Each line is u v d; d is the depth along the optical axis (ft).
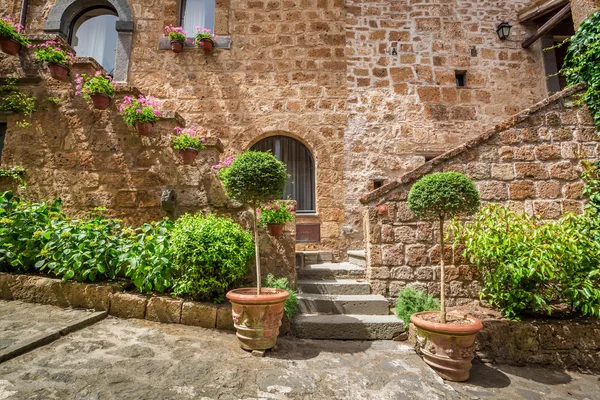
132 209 13.75
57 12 21.22
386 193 13.73
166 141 13.98
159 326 10.73
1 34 14.01
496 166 13.92
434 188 9.62
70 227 12.26
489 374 9.75
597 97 14.21
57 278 11.70
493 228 11.68
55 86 14.57
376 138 20.62
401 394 7.98
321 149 20.42
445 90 21.13
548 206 13.71
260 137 20.70
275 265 12.98
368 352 10.32
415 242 13.47
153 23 21.50
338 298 12.59
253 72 21.11
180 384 7.50
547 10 20.04
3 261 11.91
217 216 13.39
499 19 21.98
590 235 12.27
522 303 11.34
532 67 21.56
